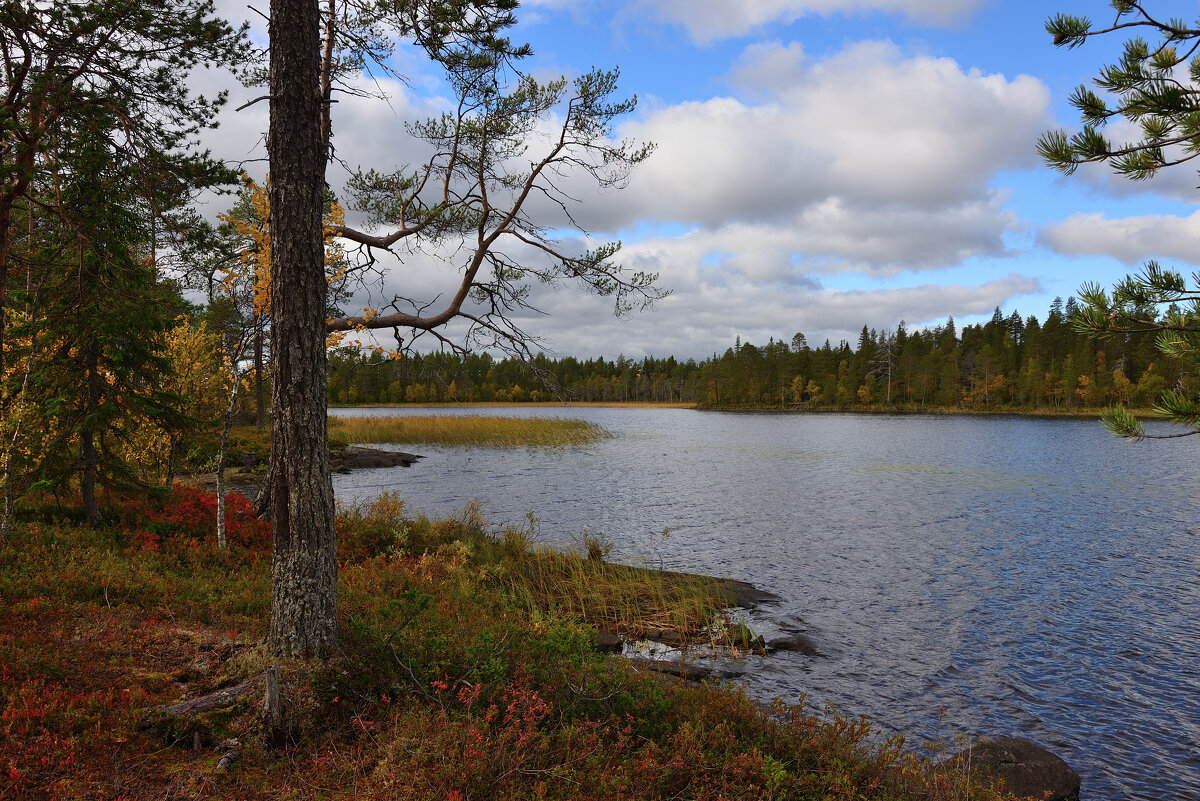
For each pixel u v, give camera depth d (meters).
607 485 27.14
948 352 116.38
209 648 6.42
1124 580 14.16
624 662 7.30
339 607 7.75
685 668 9.30
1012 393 106.50
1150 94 3.96
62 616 6.70
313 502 5.81
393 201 11.31
